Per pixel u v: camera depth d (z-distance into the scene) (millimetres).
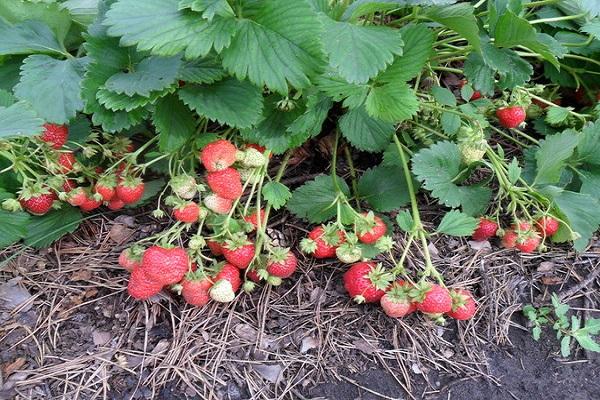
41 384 439
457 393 471
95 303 488
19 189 491
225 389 455
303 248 470
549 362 498
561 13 646
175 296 495
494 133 655
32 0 479
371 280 464
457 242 562
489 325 512
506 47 527
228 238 467
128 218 544
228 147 453
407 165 539
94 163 523
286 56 412
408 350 489
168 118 469
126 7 401
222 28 408
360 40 441
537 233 520
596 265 562
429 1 457
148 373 455
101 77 441
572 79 662
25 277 495
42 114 443
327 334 488
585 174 571
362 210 557
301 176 586
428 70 592
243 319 490
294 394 457
